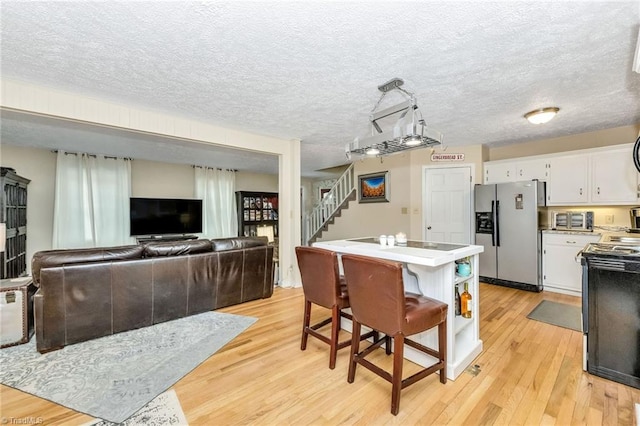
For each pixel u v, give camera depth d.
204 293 3.26
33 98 2.52
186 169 6.78
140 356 2.29
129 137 4.15
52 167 5.12
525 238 4.07
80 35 1.78
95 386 1.90
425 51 1.94
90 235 5.32
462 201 4.87
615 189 3.64
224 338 2.62
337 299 2.12
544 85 2.50
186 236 6.53
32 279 2.67
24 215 4.68
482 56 2.01
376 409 1.70
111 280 2.64
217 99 2.82
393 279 1.63
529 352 2.35
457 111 3.16
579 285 3.79
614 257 1.91
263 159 6.04
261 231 7.83
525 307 3.40
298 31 1.72
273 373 2.07
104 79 2.39
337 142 4.63
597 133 3.97
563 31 1.72
